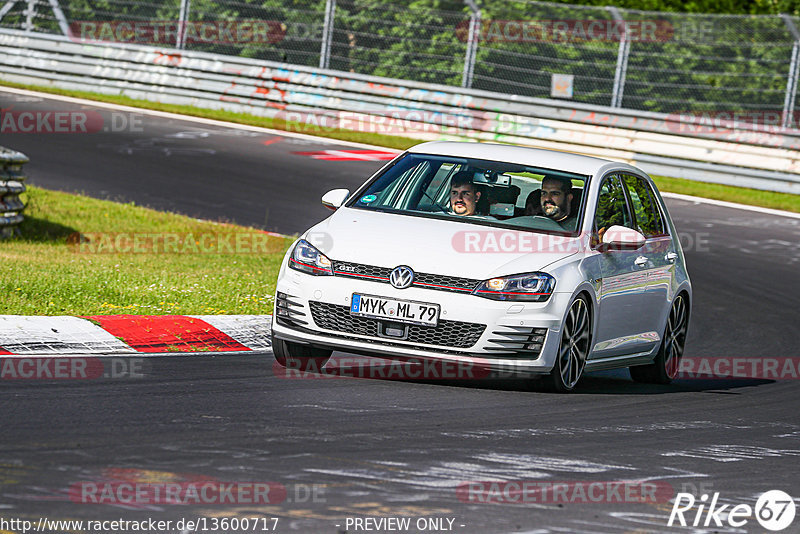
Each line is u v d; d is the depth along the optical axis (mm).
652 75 94688
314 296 29219
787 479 23266
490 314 28484
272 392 27297
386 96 90750
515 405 28141
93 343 31516
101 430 22438
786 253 62656
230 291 41844
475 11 91875
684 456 24422
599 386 33594
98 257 47500
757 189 82750
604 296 31469
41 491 18312
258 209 63062
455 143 34406
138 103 94188
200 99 95375
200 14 103938
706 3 101312
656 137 84688
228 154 77688
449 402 27734
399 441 23344
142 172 69750
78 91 97688
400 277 28719
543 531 18391
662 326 35094
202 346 33156
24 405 24062
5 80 99125
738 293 52469
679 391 34094
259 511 18188
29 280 38844
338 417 25125
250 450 21750
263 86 94000
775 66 92375
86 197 61000
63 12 106250
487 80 96938
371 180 33000
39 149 73312
